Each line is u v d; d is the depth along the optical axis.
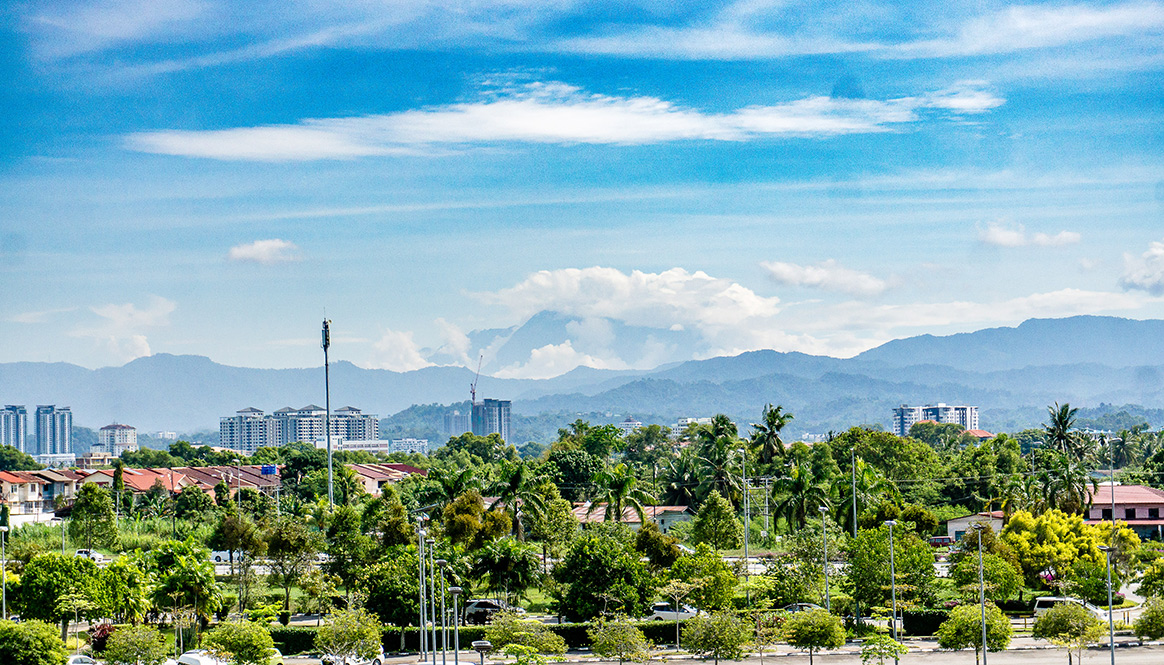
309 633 84.25
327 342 135.50
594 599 89.31
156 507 186.88
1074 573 99.69
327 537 103.50
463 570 94.06
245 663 72.69
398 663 80.44
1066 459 136.50
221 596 91.69
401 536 107.12
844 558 98.56
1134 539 106.50
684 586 87.75
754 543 145.62
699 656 81.38
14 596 85.88
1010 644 83.88
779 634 75.94
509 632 76.75
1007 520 138.62
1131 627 87.62
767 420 179.12
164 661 70.94
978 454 191.00
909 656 80.06
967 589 92.62
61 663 68.50
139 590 86.62
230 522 103.12
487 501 176.12
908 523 126.44
